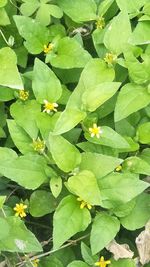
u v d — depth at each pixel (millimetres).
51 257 299
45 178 286
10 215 302
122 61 309
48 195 302
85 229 291
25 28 323
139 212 292
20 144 298
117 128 312
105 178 280
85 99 287
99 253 300
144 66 304
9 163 281
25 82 323
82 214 277
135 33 321
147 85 308
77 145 298
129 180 277
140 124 314
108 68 309
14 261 299
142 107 297
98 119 316
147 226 289
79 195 267
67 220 273
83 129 302
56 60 319
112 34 314
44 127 297
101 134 293
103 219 283
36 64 305
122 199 276
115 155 297
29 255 298
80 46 321
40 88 307
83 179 272
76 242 305
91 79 302
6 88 316
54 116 303
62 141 278
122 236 317
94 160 281
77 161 280
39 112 305
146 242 288
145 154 309
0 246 272
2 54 296
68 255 303
